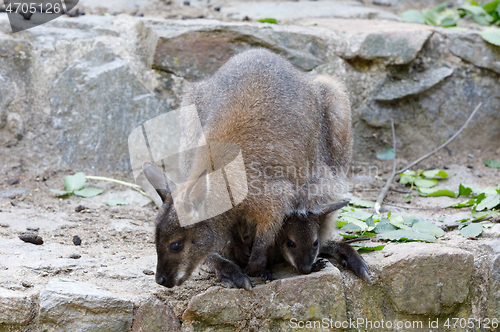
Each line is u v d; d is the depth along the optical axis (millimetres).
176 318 5625
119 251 6645
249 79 6469
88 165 9531
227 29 9789
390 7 13273
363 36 10258
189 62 9789
